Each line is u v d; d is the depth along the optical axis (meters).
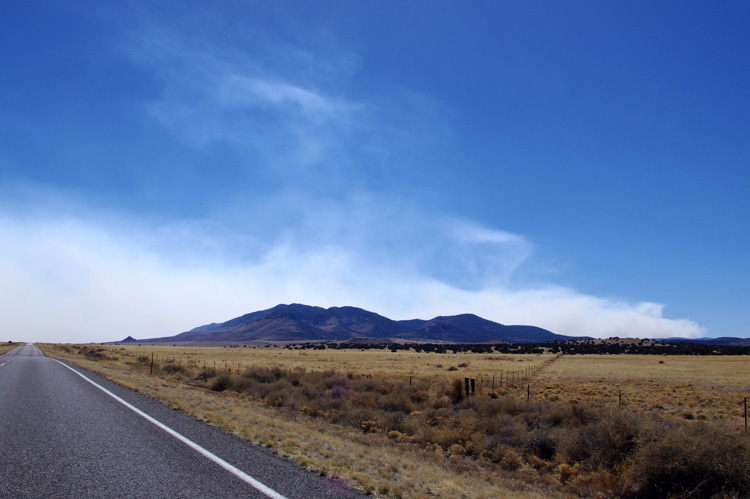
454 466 11.05
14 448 8.20
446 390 28.58
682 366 64.94
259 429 11.14
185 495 5.79
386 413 19.64
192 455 7.91
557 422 18.47
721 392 33.75
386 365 65.00
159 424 10.95
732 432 9.84
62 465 7.12
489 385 37.25
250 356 92.88
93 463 7.27
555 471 11.73
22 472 6.70
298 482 6.62
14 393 16.50
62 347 116.06
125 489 5.99
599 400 29.14
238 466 7.28
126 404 14.34
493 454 13.37
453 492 7.46
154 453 8.00
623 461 11.05
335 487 6.59
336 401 22.47
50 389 18.02
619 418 12.68
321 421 17.59
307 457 8.44
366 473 7.82
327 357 91.31
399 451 11.84
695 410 25.33
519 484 9.72
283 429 11.83
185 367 45.03
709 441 9.67
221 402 17.72
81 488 6.02
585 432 13.53
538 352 131.00
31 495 5.72
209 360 71.75
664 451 9.70
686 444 9.62
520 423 18.17
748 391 34.47
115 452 8.02
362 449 10.20
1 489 5.89
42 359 45.34
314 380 33.28
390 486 6.93
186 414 12.98
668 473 9.44
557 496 9.07
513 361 81.88
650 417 13.31
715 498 8.68
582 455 12.88
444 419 19.08
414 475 8.32
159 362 52.00
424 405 25.00
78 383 20.78
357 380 34.97
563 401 28.30
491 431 16.56
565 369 59.19
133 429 10.22
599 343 186.88
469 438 15.22
